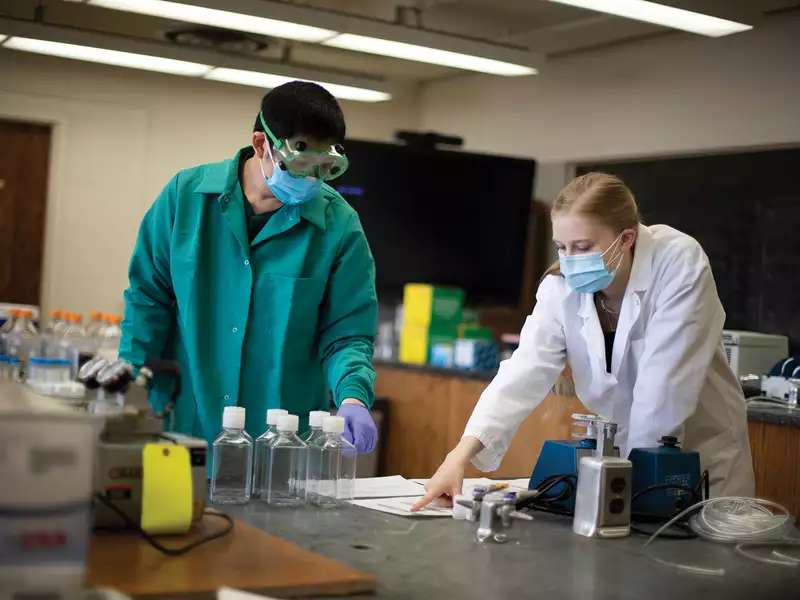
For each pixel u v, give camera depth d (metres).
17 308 4.28
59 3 6.05
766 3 5.16
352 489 2.12
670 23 4.37
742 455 2.54
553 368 2.43
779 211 5.34
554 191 6.72
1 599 1.21
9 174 6.67
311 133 2.10
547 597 1.48
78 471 1.25
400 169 6.43
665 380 2.25
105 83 6.80
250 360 2.35
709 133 5.71
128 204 6.90
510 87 7.07
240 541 1.63
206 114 7.12
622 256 2.35
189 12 4.53
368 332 2.40
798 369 4.25
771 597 1.55
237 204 2.31
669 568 1.70
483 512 1.82
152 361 1.84
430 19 6.07
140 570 1.42
